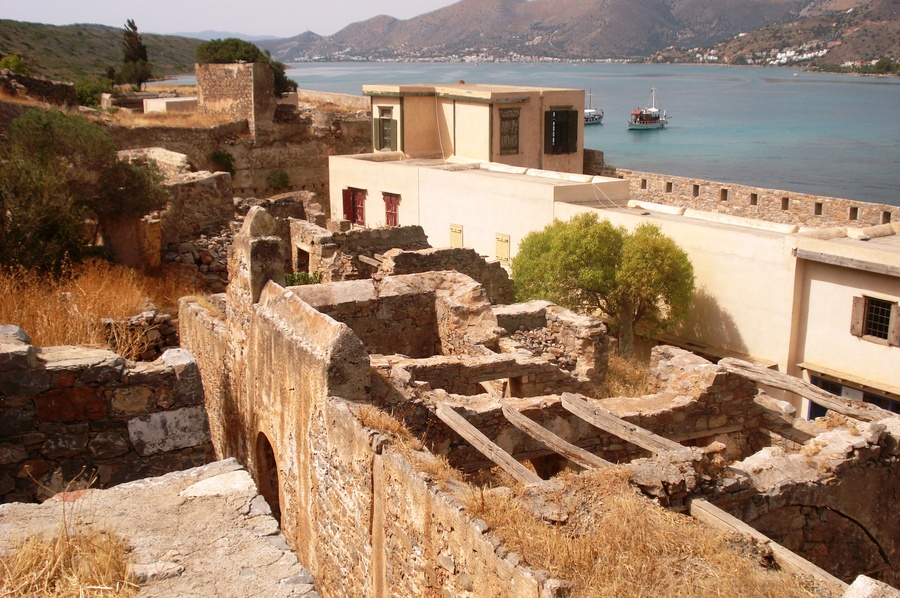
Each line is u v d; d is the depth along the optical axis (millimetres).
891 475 10805
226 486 6551
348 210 39344
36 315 12758
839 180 68438
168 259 24156
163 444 8594
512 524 7543
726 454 12773
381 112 41500
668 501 8695
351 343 10492
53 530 5789
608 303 25344
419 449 9375
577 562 7043
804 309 23328
